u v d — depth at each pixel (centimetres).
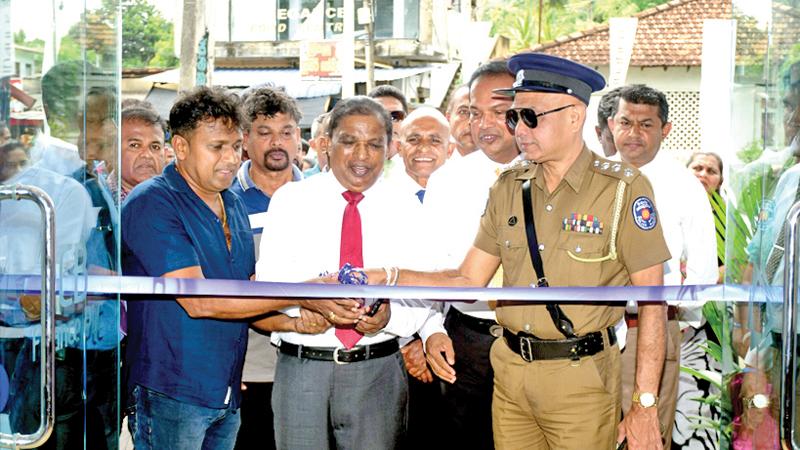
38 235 341
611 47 1288
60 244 346
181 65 1106
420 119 539
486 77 457
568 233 365
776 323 351
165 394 392
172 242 389
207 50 1130
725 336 378
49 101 342
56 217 344
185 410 392
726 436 379
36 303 343
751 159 361
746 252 364
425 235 423
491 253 391
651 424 369
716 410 536
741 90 361
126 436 517
